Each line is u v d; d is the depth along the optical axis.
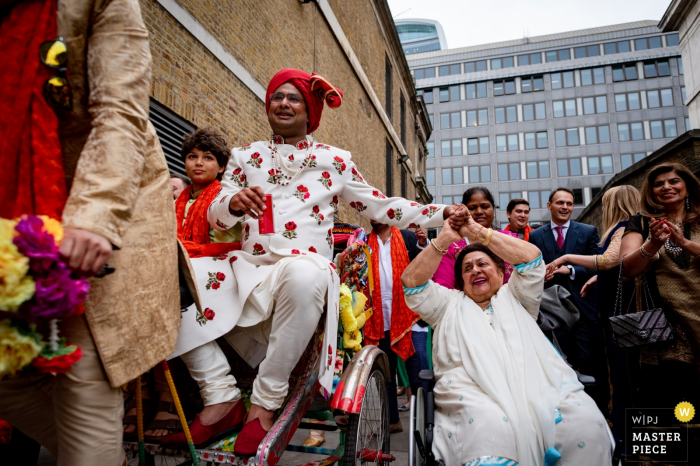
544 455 2.18
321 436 3.81
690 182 3.17
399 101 19.55
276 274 2.05
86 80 1.32
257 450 1.74
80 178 1.19
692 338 2.93
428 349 4.30
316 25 9.82
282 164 2.42
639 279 3.18
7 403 1.39
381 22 16.34
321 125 10.02
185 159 2.66
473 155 55.22
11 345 1.04
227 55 6.37
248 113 6.90
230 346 2.45
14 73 1.23
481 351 2.43
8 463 1.84
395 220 2.58
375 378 2.71
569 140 53.31
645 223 3.27
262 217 1.97
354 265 2.63
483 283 2.74
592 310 3.86
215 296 2.12
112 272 1.23
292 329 1.95
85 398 1.28
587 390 3.46
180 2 5.46
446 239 2.61
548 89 55.06
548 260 4.30
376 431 2.73
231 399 1.99
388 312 4.36
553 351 2.54
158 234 1.51
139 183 1.37
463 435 2.19
